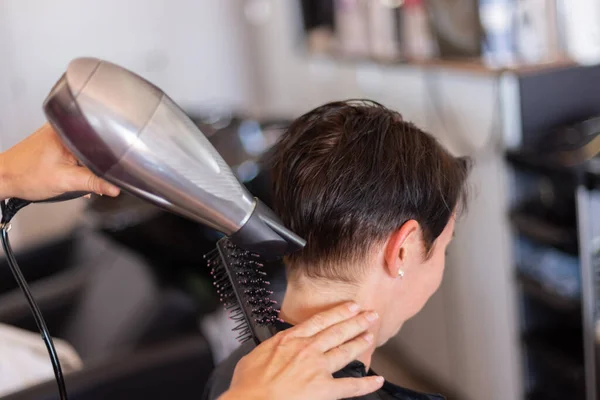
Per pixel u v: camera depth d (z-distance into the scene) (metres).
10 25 2.18
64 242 1.82
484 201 1.62
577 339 1.45
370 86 2.02
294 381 0.62
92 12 2.30
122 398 1.22
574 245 1.38
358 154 0.69
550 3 1.50
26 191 0.66
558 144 1.47
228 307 0.75
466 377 1.85
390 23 1.92
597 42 1.52
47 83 2.26
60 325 1.64
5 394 1.14
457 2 1.62
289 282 0.75
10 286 1.76
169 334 1.51
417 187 0.69
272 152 0.79
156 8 2.41
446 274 1.83
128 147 0.53
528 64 1.51
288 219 0.72
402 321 0.78
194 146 0.56
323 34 2.26
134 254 1.67
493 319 1.68
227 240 0.71
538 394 1.61
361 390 0.65
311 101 2.35
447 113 1.71
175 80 2.49
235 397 0.61
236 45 2.56
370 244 0.70
